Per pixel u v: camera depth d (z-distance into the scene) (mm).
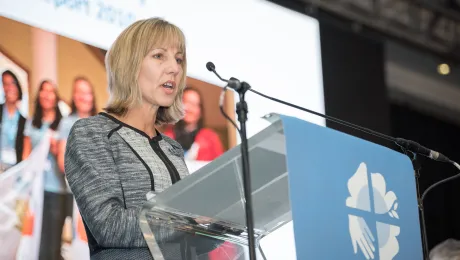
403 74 7555
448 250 3148
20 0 3824
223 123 4562
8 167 3586
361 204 1845
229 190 1747
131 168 2105
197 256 1766
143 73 2301
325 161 1767
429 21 7184
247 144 1671
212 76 4605
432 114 7992
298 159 1694
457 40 7383
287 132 1689
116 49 2330
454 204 7953
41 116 3762
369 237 1843
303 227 1646
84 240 3801
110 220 1869
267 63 4941
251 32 4914
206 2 4707
